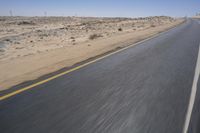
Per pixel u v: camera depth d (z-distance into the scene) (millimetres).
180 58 9734
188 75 6895
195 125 3654
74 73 7266
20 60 9922
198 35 21234
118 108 4375
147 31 28828
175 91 5398
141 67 8047
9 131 3459
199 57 9914
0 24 83688
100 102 4695
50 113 4141
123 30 38906
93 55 10789
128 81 6273
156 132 3428
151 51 11875
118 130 3492
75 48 13625
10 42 27156
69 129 3521
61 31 45062
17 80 6516
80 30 46562
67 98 4938
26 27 68125
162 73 7160
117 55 10766
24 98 4957
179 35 21562
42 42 26344
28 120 3846
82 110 4277
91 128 3557
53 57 10477
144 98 4926
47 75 7043
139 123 3730
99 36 26547
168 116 3992
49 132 3424
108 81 6289
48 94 5215
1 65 8820
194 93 5250
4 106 4504
